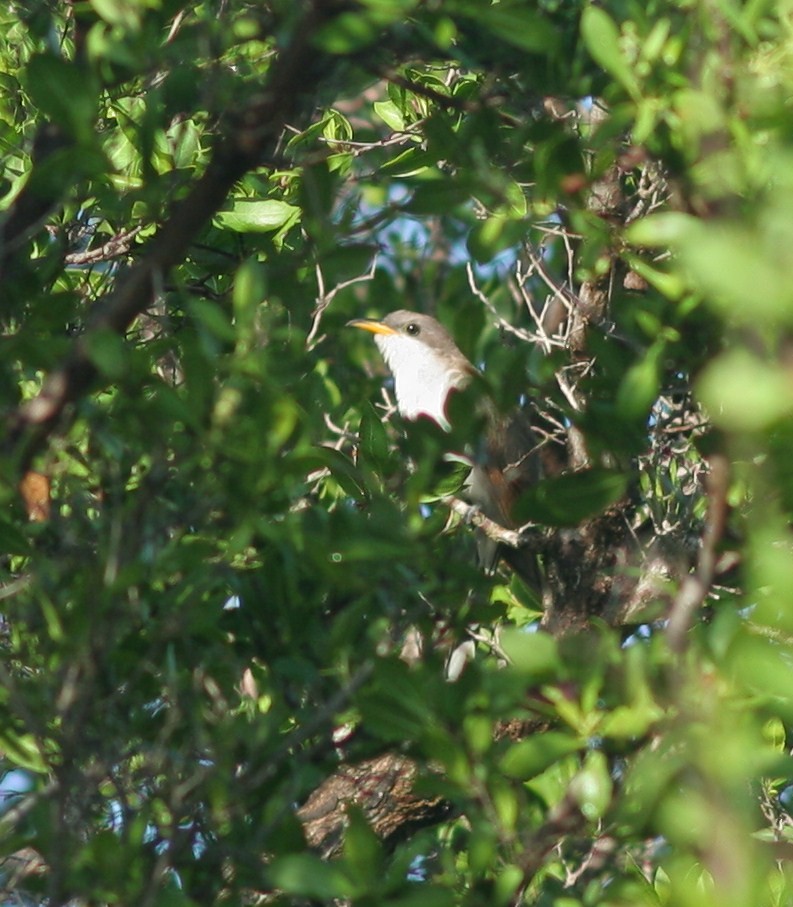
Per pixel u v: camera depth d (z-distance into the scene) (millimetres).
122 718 7203
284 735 7852
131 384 6672
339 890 6238
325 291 10766
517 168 7961
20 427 6945
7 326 8289
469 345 9109
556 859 8289
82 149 7051
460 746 6633
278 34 7430
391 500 7391
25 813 6906
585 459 10367
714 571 6594
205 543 6543
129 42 7145
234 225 9953
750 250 3543
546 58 7754
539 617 10766
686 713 5898
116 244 9461
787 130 5414
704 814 5031
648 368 6551
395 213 8203
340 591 7973
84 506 7133
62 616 6918
